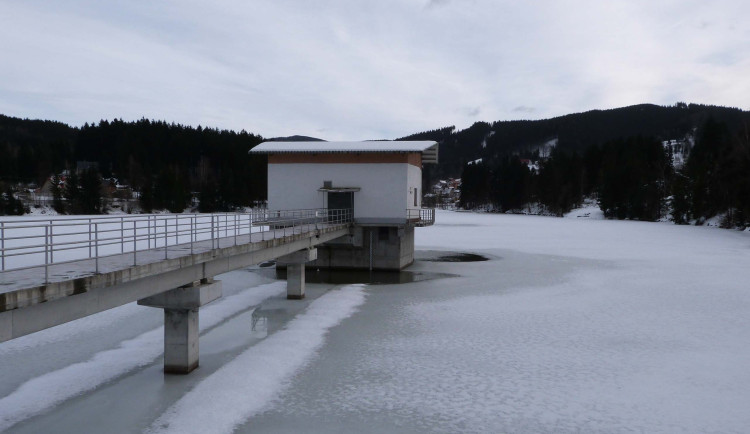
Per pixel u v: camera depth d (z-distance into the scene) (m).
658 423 11.72
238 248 16.97
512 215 135.75
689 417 11.98
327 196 33.53
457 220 107.19
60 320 9.66
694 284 28.81
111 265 11.72
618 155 128.25
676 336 18.41
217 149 133.88
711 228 77.31
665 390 13.55
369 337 18.58
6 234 50.62
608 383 14.06
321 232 27.05
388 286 29.08
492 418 12.09
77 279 9.66
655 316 21.34
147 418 11.98
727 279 30.45
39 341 17.95
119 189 113.56
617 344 17.52
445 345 17.58
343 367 15.45
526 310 22.67
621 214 107.94
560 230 75.12
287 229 25.91
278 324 20.53
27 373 14.87
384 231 34.56
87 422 11.77
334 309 23.03
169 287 13.46
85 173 98.19
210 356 16.44
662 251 46.28
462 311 22.56
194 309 15.01
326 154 33.56
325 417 12.17
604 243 54.31
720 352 16.58
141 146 125.81
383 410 12.54
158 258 13.20
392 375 14.80
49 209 89.69
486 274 33.50
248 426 11.70
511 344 17.62
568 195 127.06
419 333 19.08
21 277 9.94
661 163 115.75
